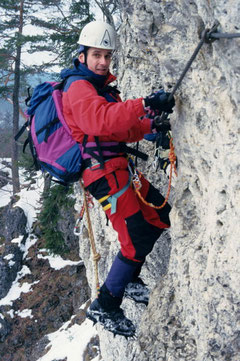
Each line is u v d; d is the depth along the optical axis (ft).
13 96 71.51
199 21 6.63
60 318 46.50
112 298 9.75
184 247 8.84
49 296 48.78
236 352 7.60
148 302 10.66
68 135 8.98
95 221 19.11
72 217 49.21
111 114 7.73
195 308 8.43
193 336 8.73
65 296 48.16
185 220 8.98
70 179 9.37
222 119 6.77
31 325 47.03
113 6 40.04
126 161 9.19
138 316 15.30
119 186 8.93
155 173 13.46
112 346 18.42
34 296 49.88
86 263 28.78
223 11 5.48
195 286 8.31
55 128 8.98
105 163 8.88
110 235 17.38
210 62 6.67
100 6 39.70
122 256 9.62
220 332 7.75
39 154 9.35
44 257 53.36
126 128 7.86
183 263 8.80
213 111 7.04
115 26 39.42
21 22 62.13
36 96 9.20
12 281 52.60
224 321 7.59
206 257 8.07
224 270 7.37
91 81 8.55
